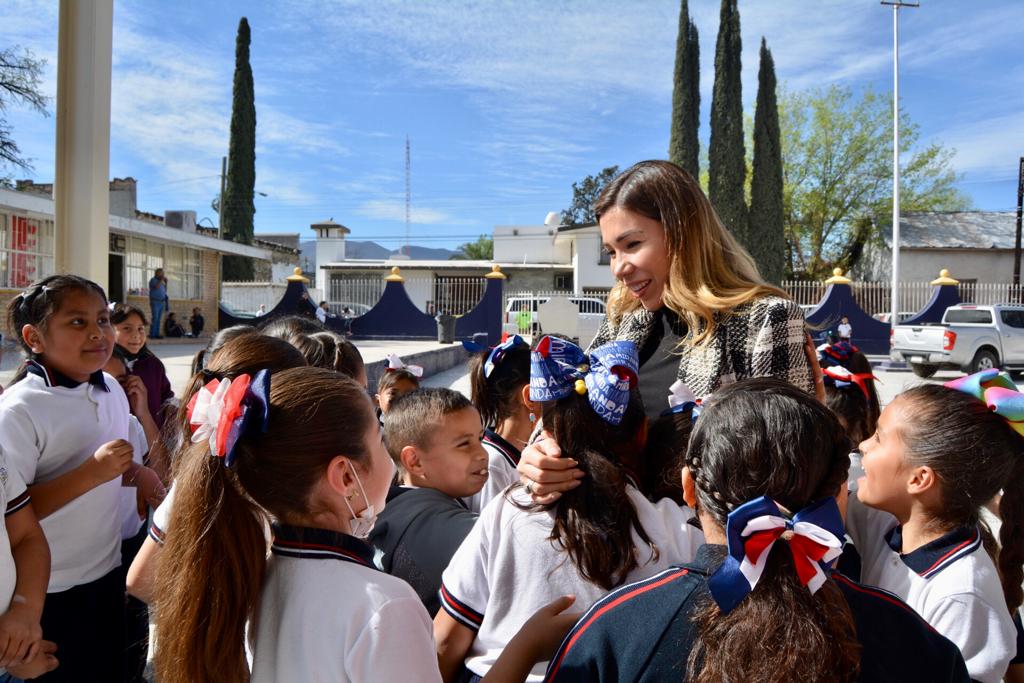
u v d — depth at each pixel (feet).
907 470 4.96
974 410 4.89
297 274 68.13
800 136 111.14
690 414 5.01
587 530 4.16
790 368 5.46
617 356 4.50
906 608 3.35
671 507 4.73
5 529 5.26
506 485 6.50
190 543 3.66
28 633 5.23
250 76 102.53
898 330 48.37
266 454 3.70
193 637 3.54
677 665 3.15
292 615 3.55
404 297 69.51
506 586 4.44
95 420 7.02
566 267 102.32
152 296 55.77
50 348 6.73
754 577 2.85
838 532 3.10
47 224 43.27
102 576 7.00
